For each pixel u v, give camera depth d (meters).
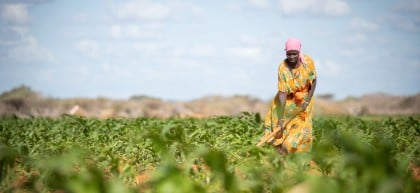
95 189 5.92
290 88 11.95
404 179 6.90
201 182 7.88
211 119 18.42
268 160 8.32
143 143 11.57
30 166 9.93
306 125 12.09
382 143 6.30
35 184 8.44
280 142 12.09
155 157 10.96
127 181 8.88
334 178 6.79
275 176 7.59
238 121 16.11
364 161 6.13
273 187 7.35
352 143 6.25
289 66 12.01
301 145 12.04
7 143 13.99
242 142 12.14
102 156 10.38
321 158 7.96
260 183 7.24
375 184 6.13
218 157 6.73
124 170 8.68
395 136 14.41
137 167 10.48
